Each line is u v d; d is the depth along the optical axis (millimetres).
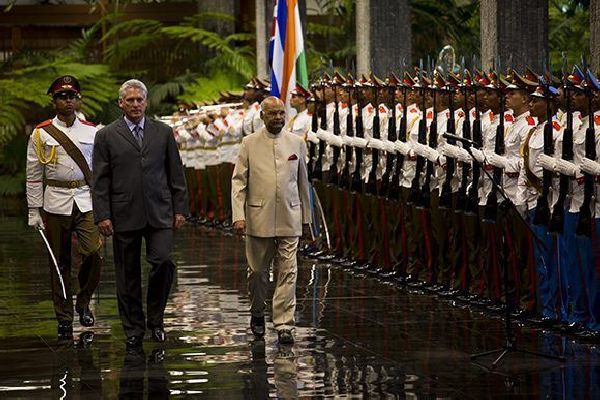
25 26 76500
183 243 38000
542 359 18891
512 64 29031
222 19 70438
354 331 21750
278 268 21047
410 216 26922
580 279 20562
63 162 21781
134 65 72062
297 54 35938
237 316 23641
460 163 24219
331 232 31719
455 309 23922
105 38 69875
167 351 20250
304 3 48500
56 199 21844
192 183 47250
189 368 18812
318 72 55500
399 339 20844
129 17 74500
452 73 24484
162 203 20422
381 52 36906
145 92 20422
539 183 21359
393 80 27219
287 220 20875
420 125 25641
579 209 20281
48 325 23141
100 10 75938
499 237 23328
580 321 20812
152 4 74188
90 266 22344
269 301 25703
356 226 30328
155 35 69625
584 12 49219
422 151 25469
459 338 20844
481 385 17172
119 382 17922
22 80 66750
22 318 24016
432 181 25609
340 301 25219
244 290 27109
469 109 23922
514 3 29016
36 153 21766
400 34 37000
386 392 16859
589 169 19688
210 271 30562
